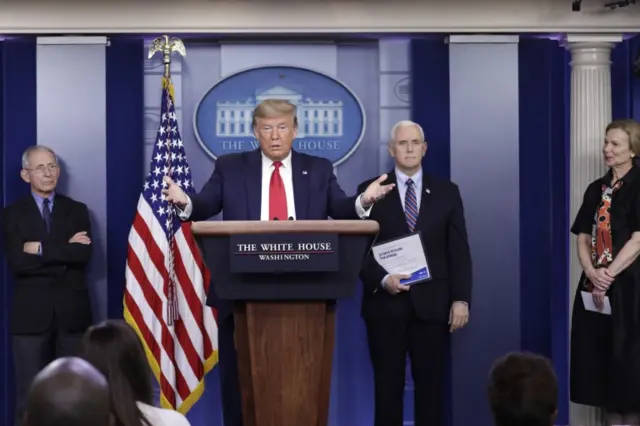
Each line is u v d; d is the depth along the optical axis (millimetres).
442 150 6766
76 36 6699
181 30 6609
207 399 6777
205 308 6469
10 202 6684
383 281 5906
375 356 5996
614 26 6695
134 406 2826
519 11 6684
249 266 3568
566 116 6926
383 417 5980
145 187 6418
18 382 6359
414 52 6766
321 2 6613
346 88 6781
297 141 6785
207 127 6781
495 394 2334
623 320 5852
